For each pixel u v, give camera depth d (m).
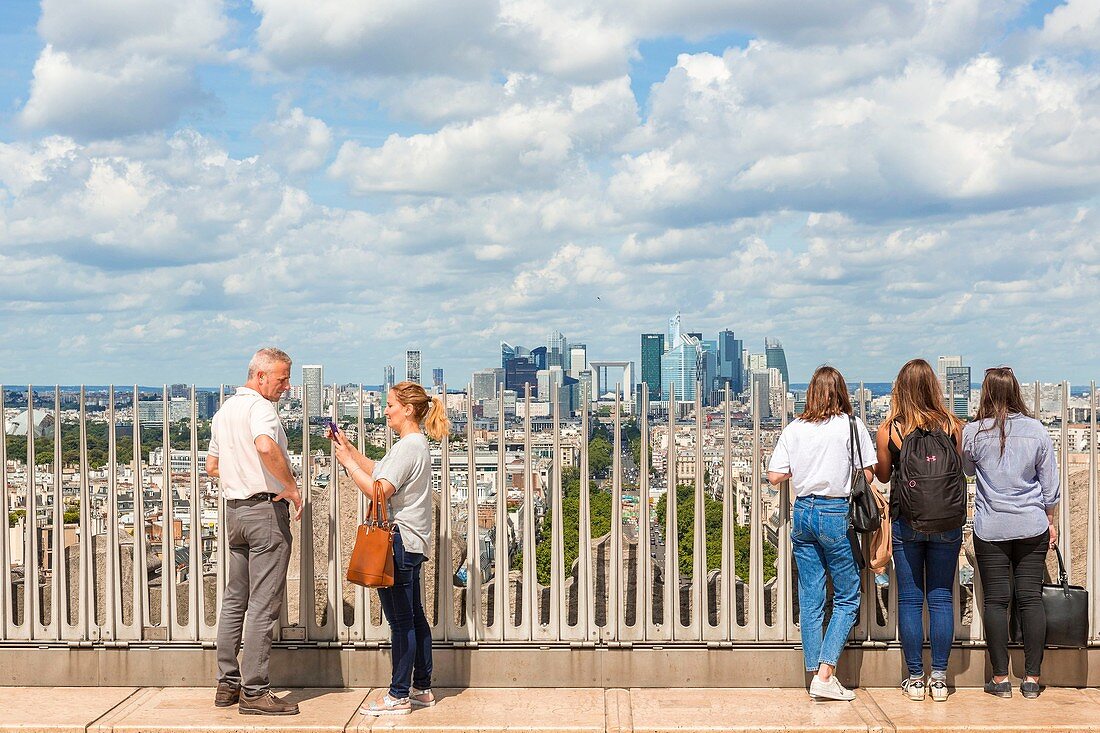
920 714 7.87
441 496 8.47
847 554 8.09
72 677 8.65
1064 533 8.61
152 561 9.37
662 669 8.57
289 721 7.78
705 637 8.58
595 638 8.58
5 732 7.69
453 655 8.59
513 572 8.99
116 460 8.71
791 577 8.63
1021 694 8.30
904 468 7.92
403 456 7.71
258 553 7.91
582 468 8.59
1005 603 8.19
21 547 9.89
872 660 8.55
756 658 8.57
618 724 7.72
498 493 8.62
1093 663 8.51
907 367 8.09
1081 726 7.59
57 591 8.66
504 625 8.59
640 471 8.54
